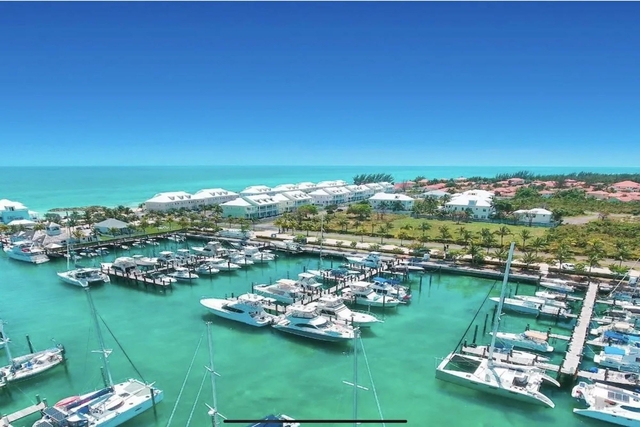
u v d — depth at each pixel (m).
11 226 127.50
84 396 40.56
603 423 39.53
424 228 115.38
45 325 62.94
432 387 46.34
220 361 52.03
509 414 41.69
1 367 49.06
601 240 101.94
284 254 106.38
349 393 45.25
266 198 171.12
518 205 164.00
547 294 70.69
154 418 40.44
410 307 70.94
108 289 80.56
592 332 56.84
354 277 83.00
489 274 84.75
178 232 130.00
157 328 61.97
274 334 59.53
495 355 50.12
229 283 84.62
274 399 44.09
